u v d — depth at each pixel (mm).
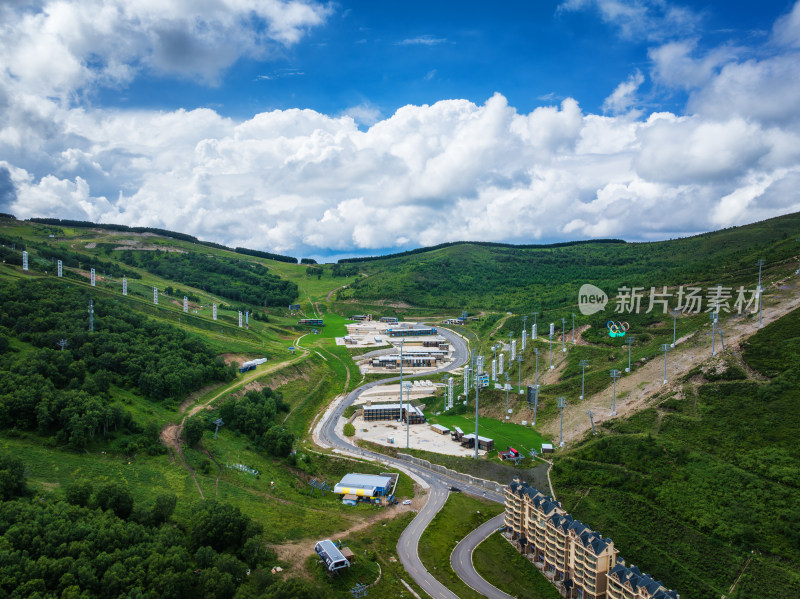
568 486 161000
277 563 121562
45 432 154000
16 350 187000
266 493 162250
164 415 195750
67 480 134750
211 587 100500
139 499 134250
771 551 118250
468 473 187500
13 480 114750
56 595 85562
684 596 116812
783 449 140250
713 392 170250
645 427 170125
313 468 196500
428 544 142000
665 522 134375
